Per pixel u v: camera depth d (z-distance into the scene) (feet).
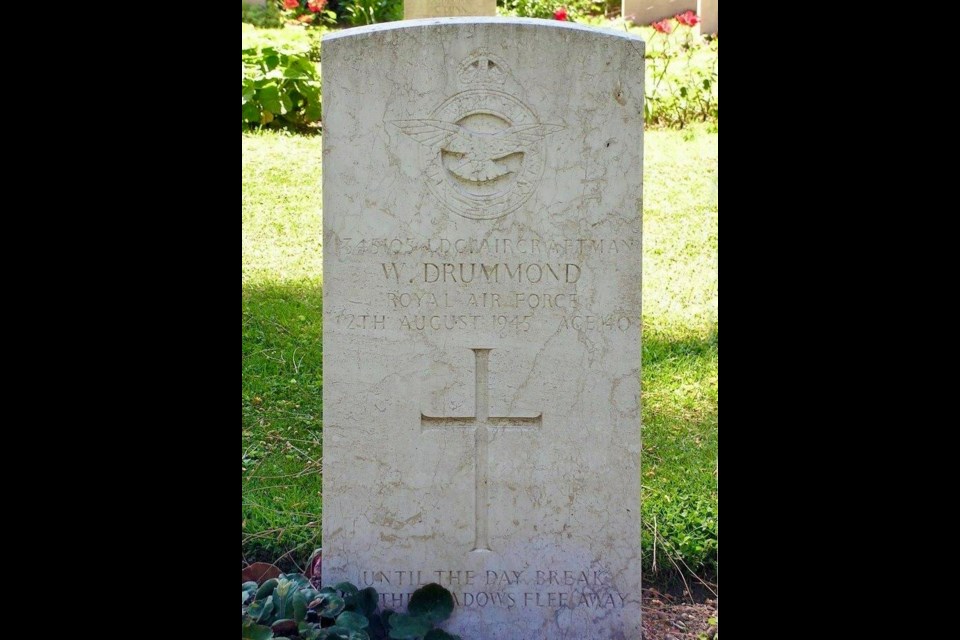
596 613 8.11
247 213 11.38
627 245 8.08
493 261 8.08
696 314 10.61
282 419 9.61
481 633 8.11
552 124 8.05
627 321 8.09
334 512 8.10
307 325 10.34
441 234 8.08
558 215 8.07
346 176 8.07
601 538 8.11
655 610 8.52
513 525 8.10
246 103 12.69
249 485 9.14
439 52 8.04
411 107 8.05
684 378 10.09
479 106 8.05
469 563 8.11
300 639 7.66
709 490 9.22
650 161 12.30
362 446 8.09
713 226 11.39
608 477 8.10
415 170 8.07
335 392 8.09
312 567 8.58
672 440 9.61
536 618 8.11
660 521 9.03
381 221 8.07
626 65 8.05
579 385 8.09
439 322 8.09
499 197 8.07
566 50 8.04
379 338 8.09
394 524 8.11
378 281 8.08
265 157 12.16
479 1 9.42
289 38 15.11
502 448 8.09
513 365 8.09
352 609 7.91
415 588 8.11
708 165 12.21
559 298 8.08
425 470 8.09
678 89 13.65
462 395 8.09
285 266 10.88
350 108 8.05
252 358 10.03
